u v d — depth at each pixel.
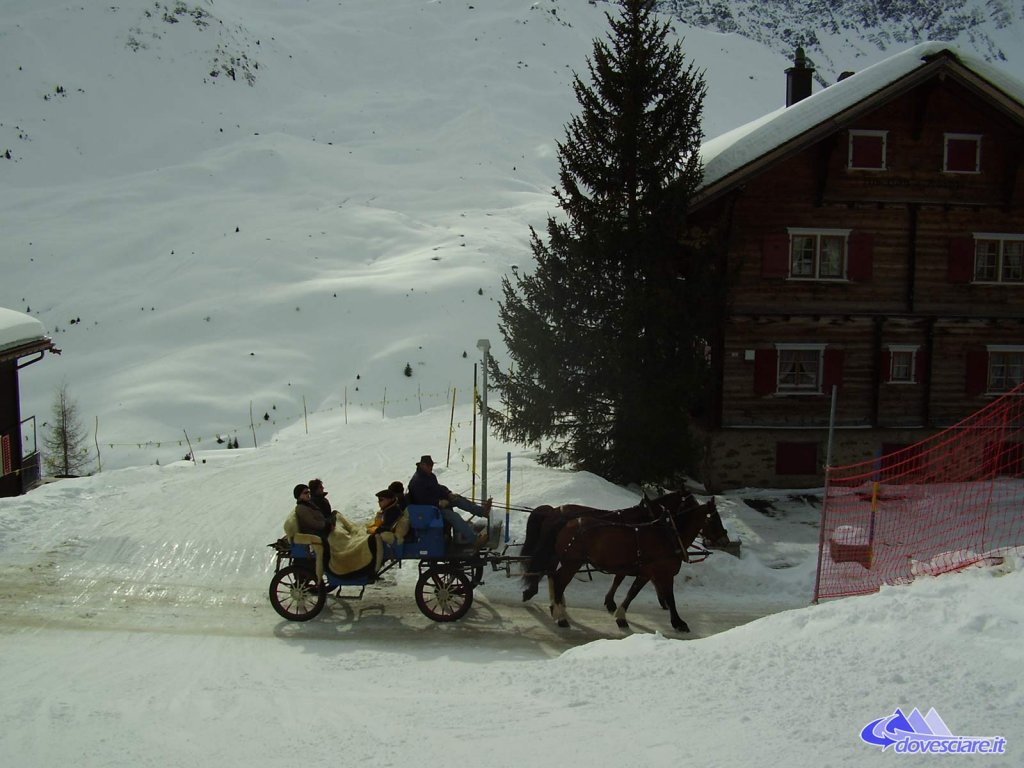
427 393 62.38
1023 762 6.79
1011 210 26.09
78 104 186.62
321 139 180.00
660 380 21.02
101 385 64.38
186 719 8.88
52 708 9.16
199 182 136.38
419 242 98.56
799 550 18.34
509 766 7.39
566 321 22.12
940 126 25.67
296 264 91.25
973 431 26.20
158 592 14.41
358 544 13.02
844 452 26.27
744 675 9.12
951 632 9.41
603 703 8.76
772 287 25.67
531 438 23.19
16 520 17.98
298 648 11.96
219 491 21.64
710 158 25.56
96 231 109.50
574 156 22.44
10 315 22.88
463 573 13.27
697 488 26.22
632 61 21.94
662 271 21.83
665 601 13.98
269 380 64.00
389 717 8.81
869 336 26.25
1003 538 18.52
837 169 25.50
